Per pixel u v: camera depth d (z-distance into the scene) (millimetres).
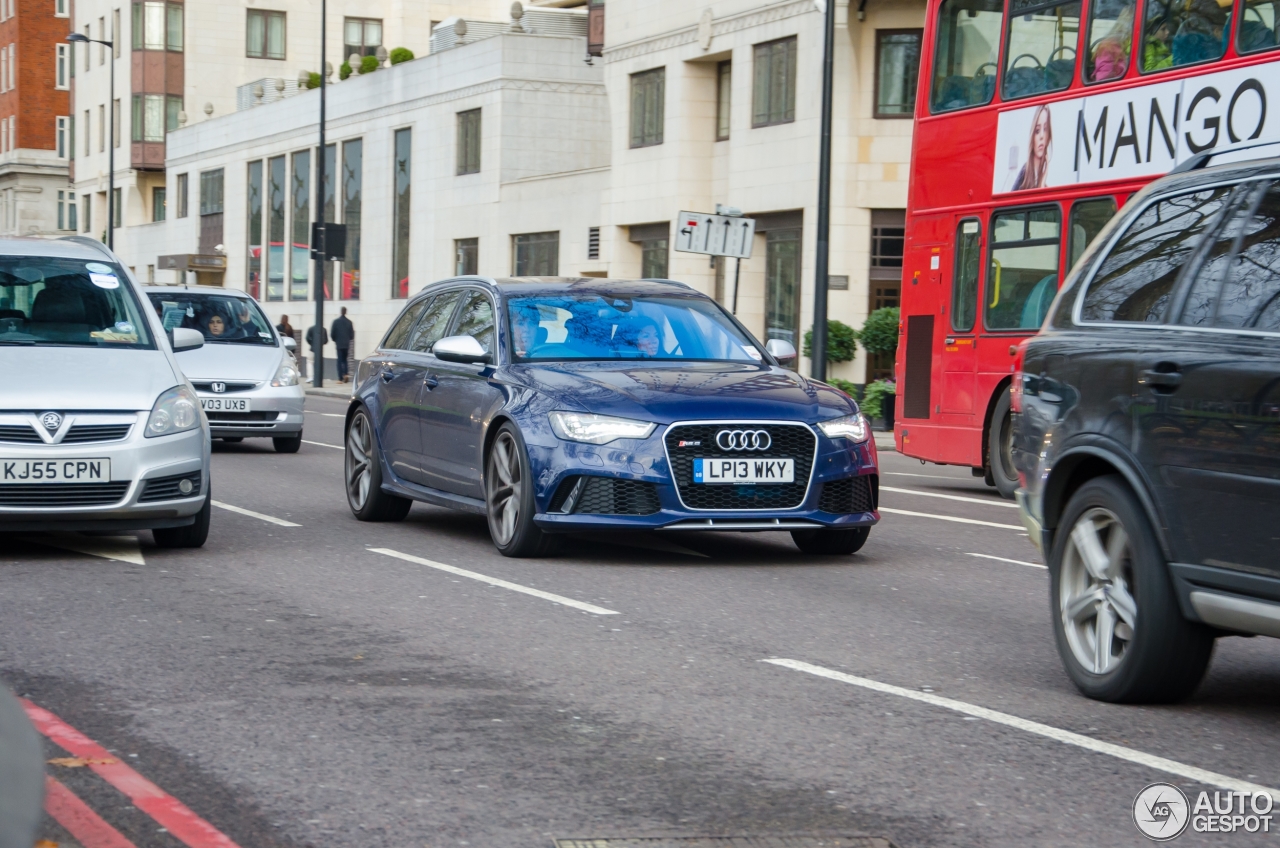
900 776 6191
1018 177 19172
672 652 8664
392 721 6988
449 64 59719
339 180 69312
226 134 81562
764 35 39719
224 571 11469
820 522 11836
